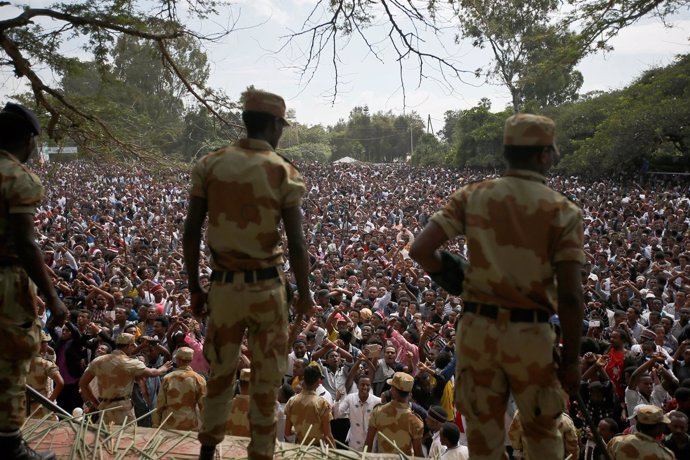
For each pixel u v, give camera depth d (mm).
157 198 32781
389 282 13445
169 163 7980
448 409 7441
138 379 6977
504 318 2471
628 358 7844
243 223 2773
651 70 44438
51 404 3637
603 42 8102
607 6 7938
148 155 7957
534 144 2537
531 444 2562
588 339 8008
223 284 2816
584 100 49188
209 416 2938
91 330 8391
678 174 39406
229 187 2779
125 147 7855
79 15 6988
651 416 4914
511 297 2463
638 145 37062
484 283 2506
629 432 6207
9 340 2855
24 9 6688
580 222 2488
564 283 2416
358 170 56062
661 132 35906
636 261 14984
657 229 20453
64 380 7949
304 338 8172
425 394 7543
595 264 15500
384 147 81938
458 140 60906
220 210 2795
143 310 9773
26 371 3000
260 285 2801
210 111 7797
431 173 54219
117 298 10625
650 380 7254
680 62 36969
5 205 2766
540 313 2480
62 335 8070
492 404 2514
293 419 5879
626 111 37906
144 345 7910
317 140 78875
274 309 2812
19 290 2875
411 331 9203
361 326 10039
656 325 9172
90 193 34000
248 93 2902
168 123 8172
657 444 4945
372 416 5805
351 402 6793
